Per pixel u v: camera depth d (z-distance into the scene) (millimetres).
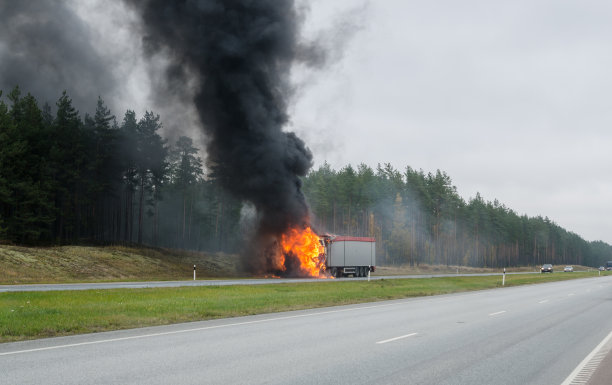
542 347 10797
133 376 7402
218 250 85188
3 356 8906
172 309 16719
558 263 199750
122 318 14242
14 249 41750
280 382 7152
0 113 52500
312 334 12227
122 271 44594
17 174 52531
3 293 20297
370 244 55156
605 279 66812
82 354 9172
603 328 14414
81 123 64500
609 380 7652
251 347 10164
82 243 61219
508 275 74625
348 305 21594
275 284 33344
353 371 7957
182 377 7379
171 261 56812
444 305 22125
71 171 59062
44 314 14281
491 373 8023
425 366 8461
